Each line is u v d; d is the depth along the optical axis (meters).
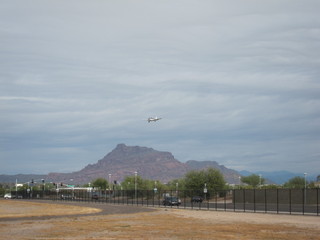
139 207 83.88
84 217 56.50
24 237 33.34
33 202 116.62
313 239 31.33
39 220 51.50
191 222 46.97
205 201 110.50
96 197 135.00
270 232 36.06
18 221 50.00
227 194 126.50
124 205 93.38
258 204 86.06
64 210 75.06
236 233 35.59
